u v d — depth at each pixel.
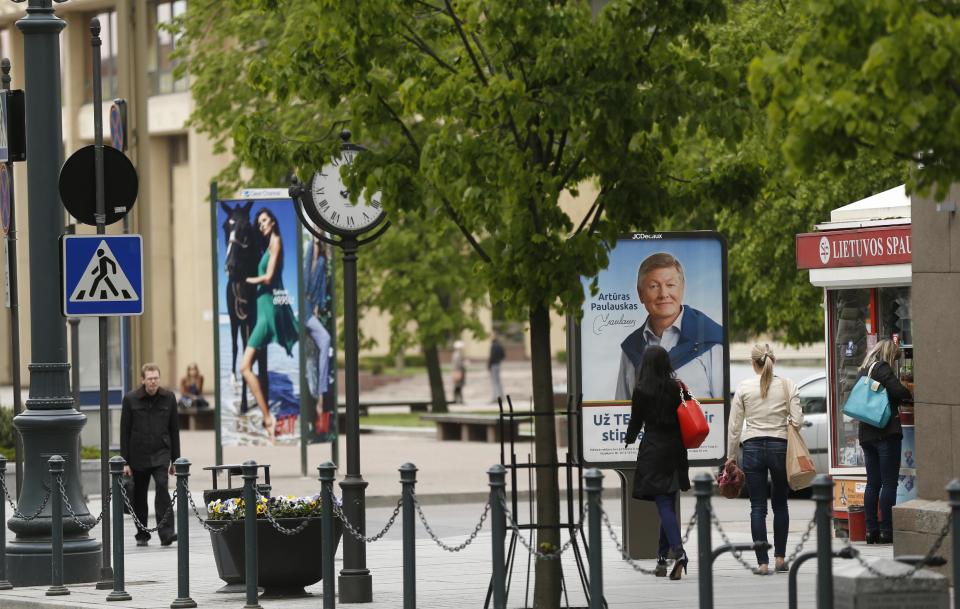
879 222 20.94
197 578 19.20
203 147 81.06
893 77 10.47
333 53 14.60
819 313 32.94
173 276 83.56
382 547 22.48
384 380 86.25
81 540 18.81
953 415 16.89
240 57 44.03
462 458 38.53
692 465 20.08
